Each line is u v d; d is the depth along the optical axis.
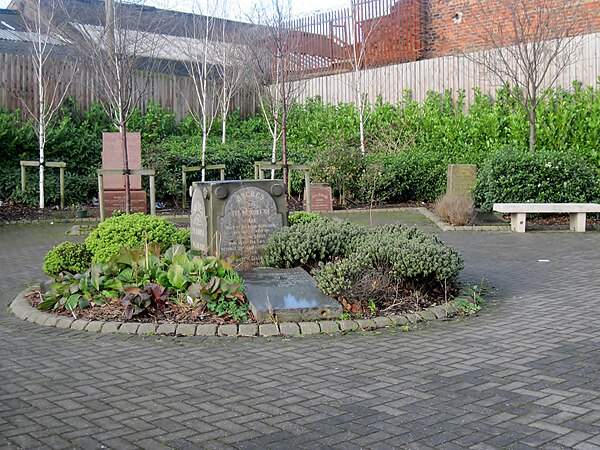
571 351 6.28
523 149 18.97
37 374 5.83
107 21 17.11
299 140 24.84
